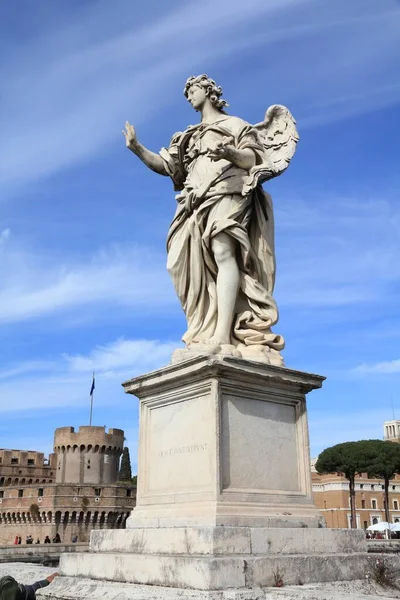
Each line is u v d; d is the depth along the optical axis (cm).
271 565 449
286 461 564
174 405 571
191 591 415
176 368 559
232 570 427
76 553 544
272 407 570
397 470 5009
